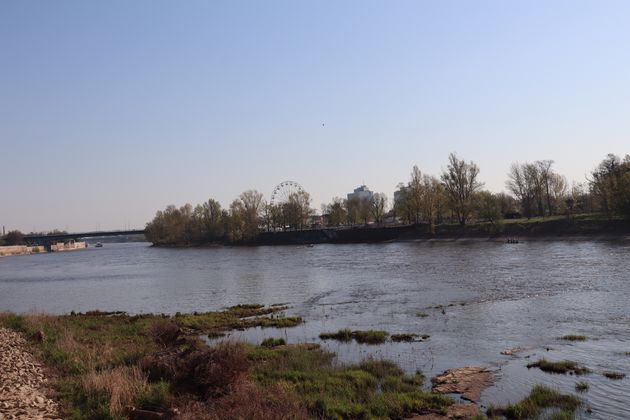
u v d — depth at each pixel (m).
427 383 21.95
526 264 69.31
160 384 19.69
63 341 29.47
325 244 173.62
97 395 18.77
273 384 20.80
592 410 18.03
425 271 69.50
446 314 37.84
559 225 118.88
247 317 42.50
